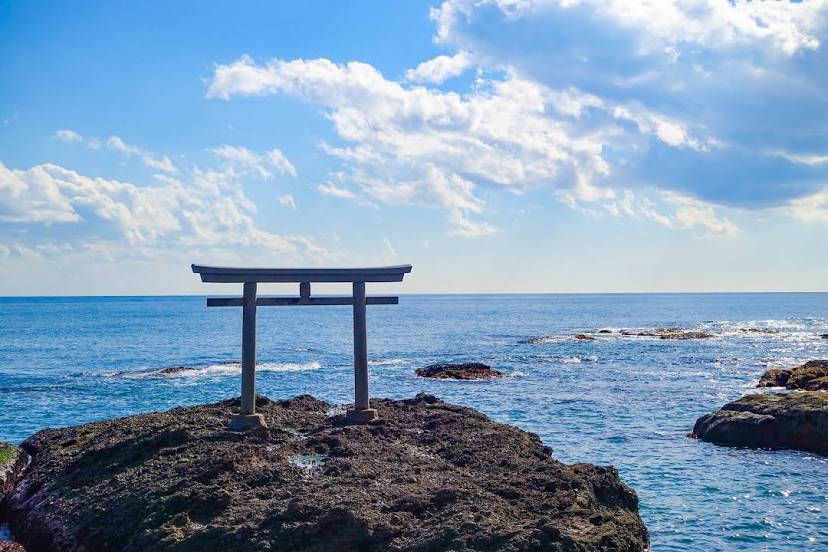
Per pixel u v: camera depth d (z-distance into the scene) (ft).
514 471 52.49
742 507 65.57
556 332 323.57
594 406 117.70
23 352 230.07
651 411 112.98
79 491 51.24
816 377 131.85
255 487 48.03
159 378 160.25
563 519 42.80
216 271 62.23
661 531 59.88
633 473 76.43
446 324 407.85
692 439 92.17
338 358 207.72
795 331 312.09
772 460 81.35
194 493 45.96
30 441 67.31
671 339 263.08
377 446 57.98
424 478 49.85
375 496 45.21
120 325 398.62
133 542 43.27
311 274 65.51
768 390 133.90
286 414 69.51
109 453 56.80
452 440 60.80
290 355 217.97
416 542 39.81
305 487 47.52
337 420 67.51
